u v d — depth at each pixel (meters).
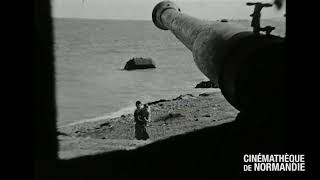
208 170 5.92
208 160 6.27
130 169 6.12
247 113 6.24
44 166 6.14
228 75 6.28
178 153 6.82
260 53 6.00
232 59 6.27
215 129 8.81
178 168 6.09
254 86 6.08
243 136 6.34
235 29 6.99
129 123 11.48
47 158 6.48
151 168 6.18
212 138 7.57
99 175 5.93
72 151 7.05
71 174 5.95
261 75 6.05
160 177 5.82
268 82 6.07
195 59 7.52
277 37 6.52
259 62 6.02
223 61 6.43
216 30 7.19
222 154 6.36
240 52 6.21
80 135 10.45
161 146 7.38
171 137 8.33
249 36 6.45
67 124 11.62
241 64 6.05
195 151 6.86
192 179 5.58
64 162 6.44
